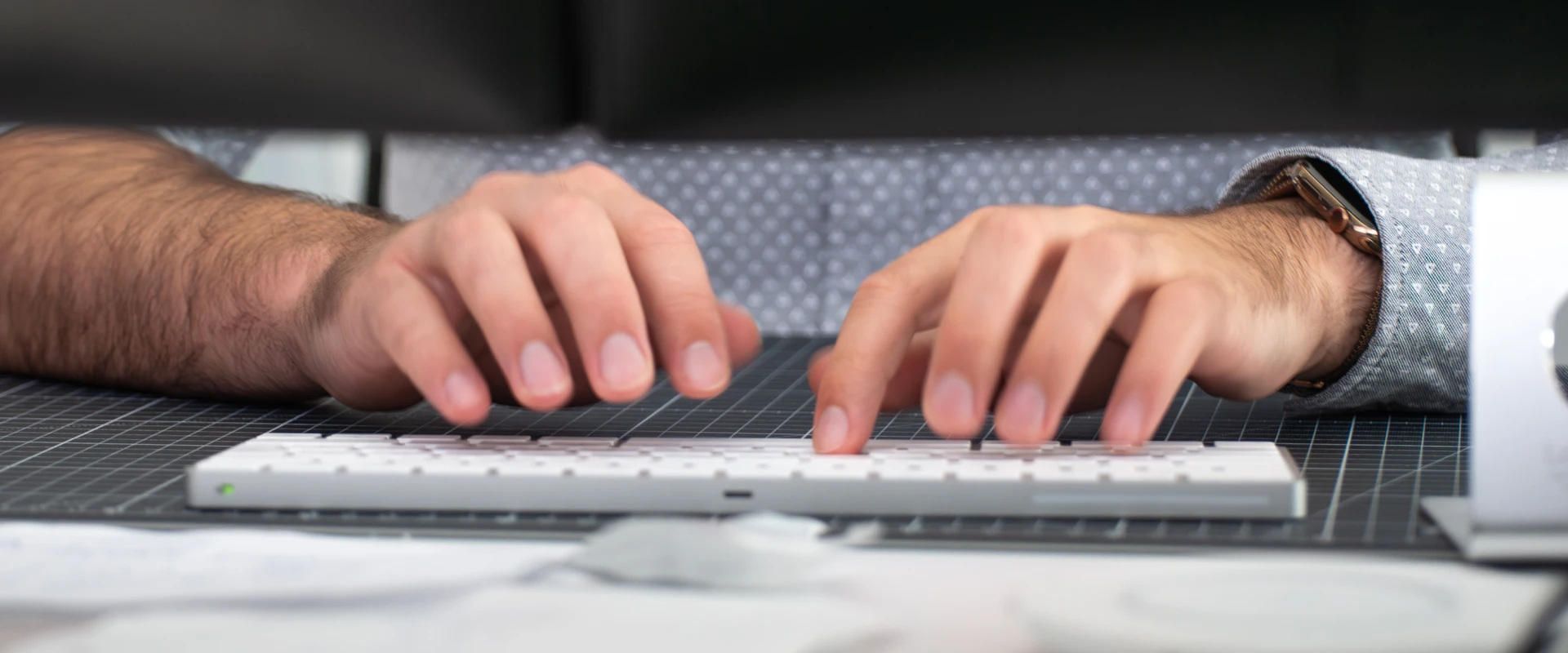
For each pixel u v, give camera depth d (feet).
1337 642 1.45
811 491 1.83
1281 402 2.55
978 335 2.01
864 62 2.03
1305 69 1.99
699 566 1.58
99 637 1.47
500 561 1.62
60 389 2.74
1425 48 1.97
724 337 2.14
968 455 1.95
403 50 2.04
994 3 2.01
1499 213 1.72
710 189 5.18
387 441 2.01
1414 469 2.06
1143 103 2.01
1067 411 2.41
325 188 6.75
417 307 2.14
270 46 2.03
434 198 5.22
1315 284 2.43
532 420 2.40
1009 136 2.04
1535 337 1.69
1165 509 1.81
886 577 1.59
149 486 1.99
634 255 2.18
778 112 2.06
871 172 5.12
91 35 2.02
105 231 2.82
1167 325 2.04
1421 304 2.40
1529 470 1.66
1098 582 1.58
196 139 4.59
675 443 2.02
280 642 1.46
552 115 2.09
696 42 2.05
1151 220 2.33
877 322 2.09
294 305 2.52
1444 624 1.48
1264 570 1.60
